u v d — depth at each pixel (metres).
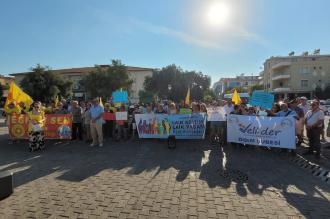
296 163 8.10
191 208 4.92
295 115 9.26
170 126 11.79
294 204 5.14
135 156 9.00
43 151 9.91
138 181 6.39
